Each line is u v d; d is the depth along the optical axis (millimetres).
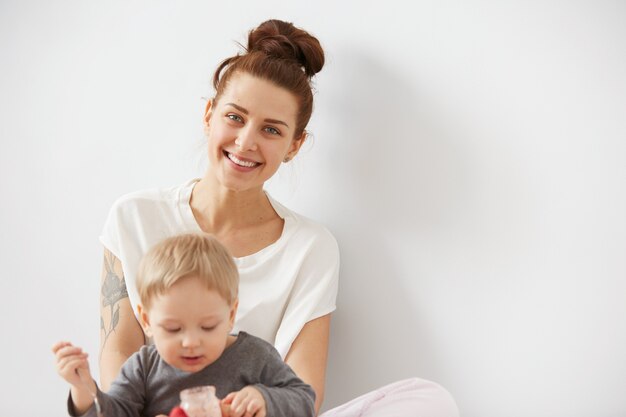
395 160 1978
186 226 1867
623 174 1776
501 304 1893
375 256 2010
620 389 1800
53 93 2221
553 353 1851
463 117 1910
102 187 2189
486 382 1914
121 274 1849
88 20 2186
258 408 1361
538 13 1838
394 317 1997
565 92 1818
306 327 1865
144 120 2154
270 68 1779
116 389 1458
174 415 1264
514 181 1870
